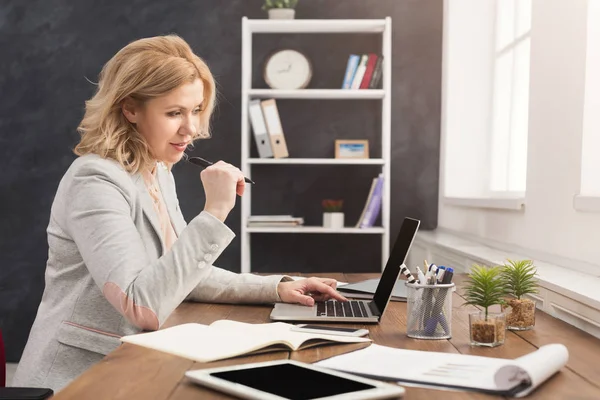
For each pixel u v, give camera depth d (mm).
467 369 1139
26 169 4574
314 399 949
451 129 4262
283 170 4539
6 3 4555
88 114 1794
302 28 4277
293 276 2633
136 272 1558
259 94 4203
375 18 4500
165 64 1729
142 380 1116
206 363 1218
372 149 4516
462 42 4191
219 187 1646
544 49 2830
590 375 1167
